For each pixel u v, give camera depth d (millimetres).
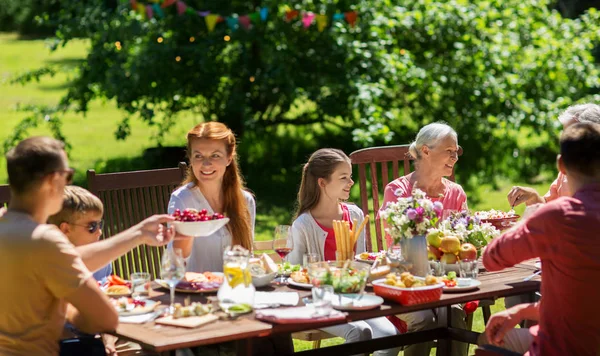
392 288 3281
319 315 3053
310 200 4305
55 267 2807
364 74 9672
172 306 3154
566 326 2949
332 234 4277
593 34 11000
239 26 9234
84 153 12609
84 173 10953
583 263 2904
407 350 4277
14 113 16828
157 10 7805
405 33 10242
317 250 4250
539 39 10594
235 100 9695
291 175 10500
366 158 4984
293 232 4266
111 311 2906
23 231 2822
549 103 10281
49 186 2879
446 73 10078
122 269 4430
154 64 9219
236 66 9852
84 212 3459
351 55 9516
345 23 9602
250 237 4172
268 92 9859
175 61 9359
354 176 10320
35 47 28188
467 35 10008
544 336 3006
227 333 2857
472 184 10070
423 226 3633
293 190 9867
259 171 10641
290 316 3029
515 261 3076
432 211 3674
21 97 19234
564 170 3105
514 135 11125
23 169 2842
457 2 10180
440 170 4582
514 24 10531
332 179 4238
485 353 3176
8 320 2854
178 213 3365
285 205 9188
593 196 2990
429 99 10414
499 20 10523
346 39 9570
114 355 3535
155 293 3455
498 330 3336
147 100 9641
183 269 3143
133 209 4473
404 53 10078
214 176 3988
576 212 2938
